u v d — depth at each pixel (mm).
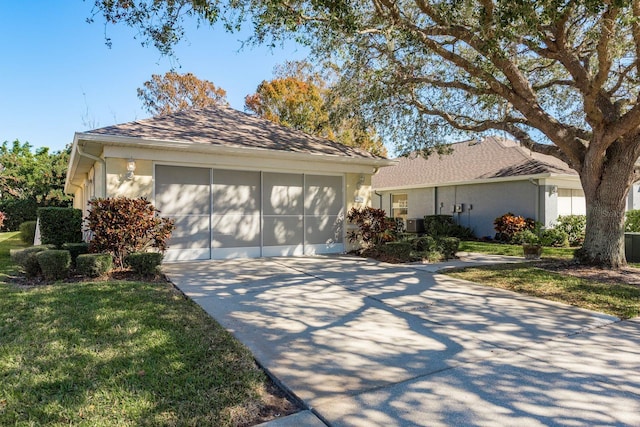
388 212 22734
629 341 4516
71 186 17953
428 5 7133
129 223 7469
